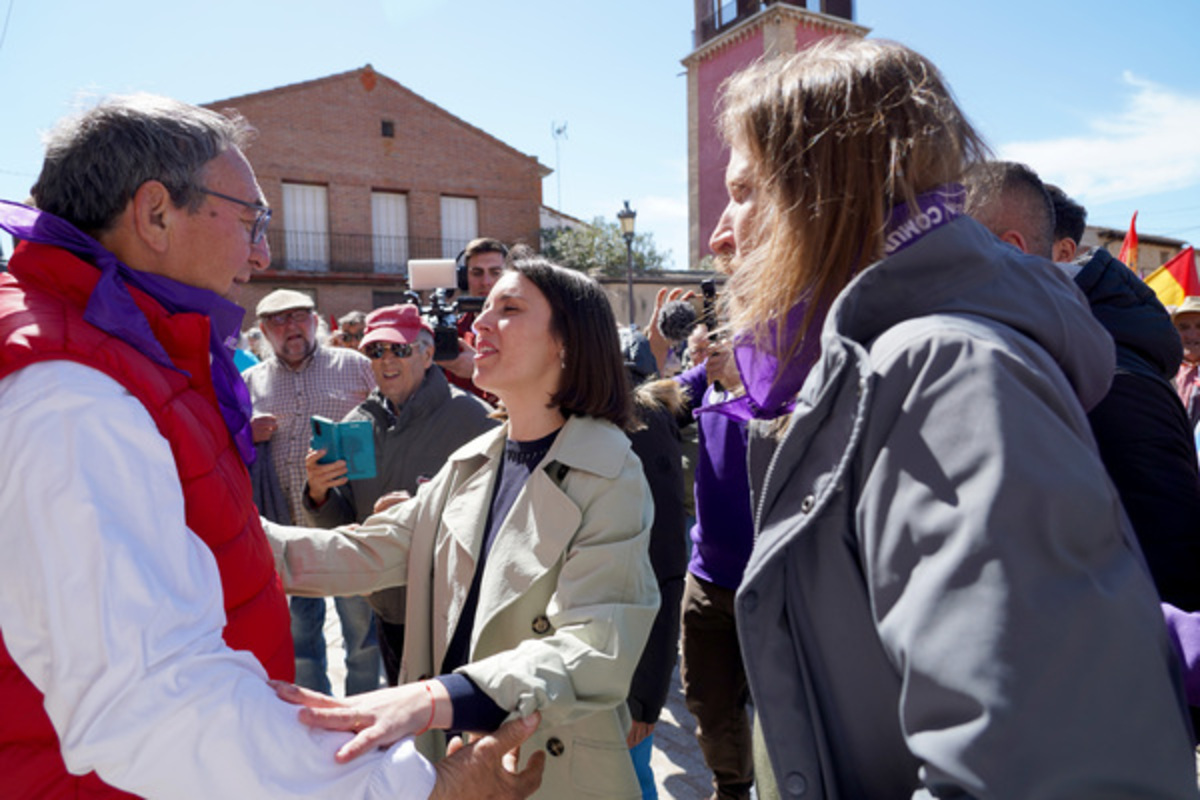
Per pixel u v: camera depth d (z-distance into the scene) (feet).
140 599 2.75
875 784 2.45
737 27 60.13
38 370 2.93
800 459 2.58
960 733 1.87
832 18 58.49
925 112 2.63
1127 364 4.02
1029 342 2.29
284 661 3.96
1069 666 1.85
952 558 1.97
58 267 3.34
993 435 2.00
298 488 11.67
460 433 8.94
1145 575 2.09
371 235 66.18
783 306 2.84
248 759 2.84
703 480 7.96
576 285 5.24
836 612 2.44
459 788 3.40
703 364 10.11
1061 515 1.93
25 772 2.92
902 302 2.51
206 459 3.46
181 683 2.76
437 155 68.39
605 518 4.66
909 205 2.56
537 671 3.95
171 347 3.65
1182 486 3.77
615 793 4.59
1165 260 85.87
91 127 3.61
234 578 3.57
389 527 5.58
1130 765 1.82
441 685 3.64
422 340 9.32
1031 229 4.88
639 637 4.35
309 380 11.98
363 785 3.07
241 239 3.93
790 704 2.55
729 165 3.44
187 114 3.81
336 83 64.39
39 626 2.75
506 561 4.77
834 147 2.66
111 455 2.88
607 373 5.21
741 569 7.58
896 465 2.18
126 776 2.67
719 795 7.88
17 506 2.77
